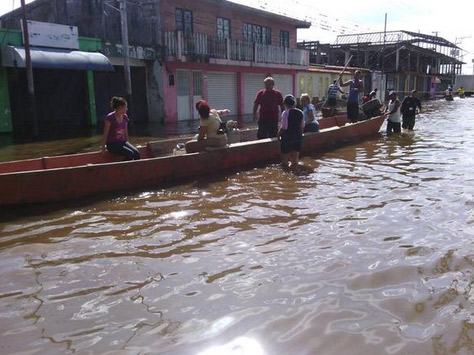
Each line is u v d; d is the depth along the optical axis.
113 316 3.38
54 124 18.28
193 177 7.99
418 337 3.07
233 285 3.85
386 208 6.06
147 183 7.34
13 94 16.92
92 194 6.71
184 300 3.60
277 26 28.30
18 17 21.36
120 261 4.38
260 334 3.12
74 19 20.47
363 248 4.63
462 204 6.22
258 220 5.59
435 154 10.52
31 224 5.50
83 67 16.53
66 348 2.99
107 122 7.58
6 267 4.25
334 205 6.22
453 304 3.48
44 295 3.71
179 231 5.21
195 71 22.44
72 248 4.72
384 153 10.66
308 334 3.12
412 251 4.54
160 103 20.88
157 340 3.06
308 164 9.28
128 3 19.83
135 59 20.11
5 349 2.99
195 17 22.33
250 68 25.75
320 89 33.28
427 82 53.78
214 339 3.07
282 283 3.87
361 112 16.38
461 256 4.39
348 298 3.60
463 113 25.14
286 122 8.77
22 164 7.34
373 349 2.95
